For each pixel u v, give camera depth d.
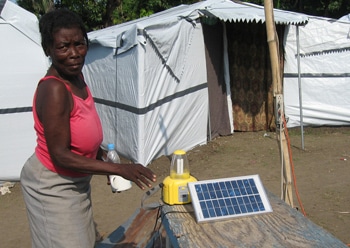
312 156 7.12
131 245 3.43
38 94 2.07
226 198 2.30
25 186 2.25
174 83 7.11
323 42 8.72
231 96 9.08
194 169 6.68
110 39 7.19
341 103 8.98
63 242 2.19
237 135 8.89
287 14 7.43
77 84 2.20
